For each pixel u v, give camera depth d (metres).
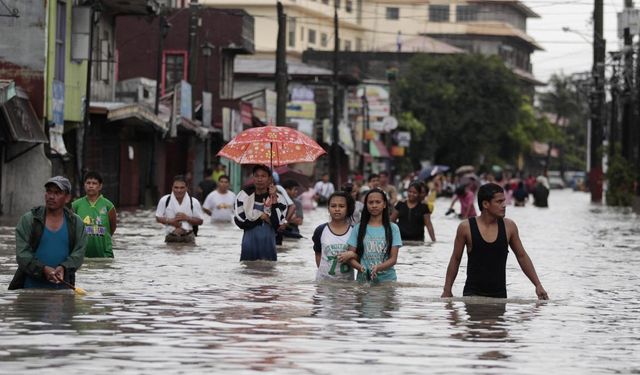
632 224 82.69
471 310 27.59
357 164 176.88
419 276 37.16
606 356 21.45
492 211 29.66
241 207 40.59
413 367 19.78
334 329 24.12
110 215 40.16
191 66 103.88
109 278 34.28
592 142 142.62
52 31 72.88
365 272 32.62
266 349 21.39
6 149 71.25
